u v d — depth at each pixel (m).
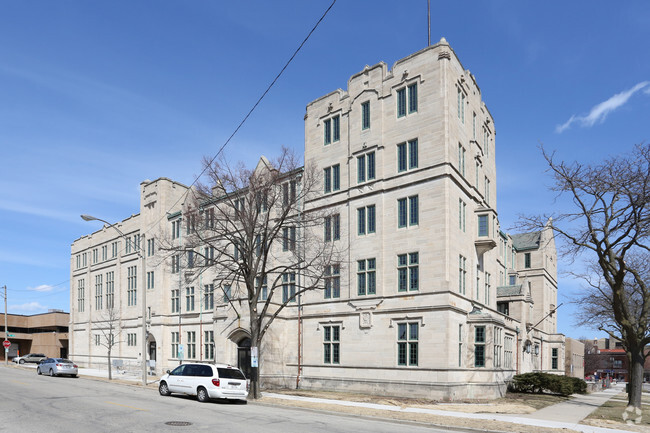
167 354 44.66
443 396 25.47
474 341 28.75
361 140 31.86
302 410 20.83
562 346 56.81
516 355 40.34
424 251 27.86
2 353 76.31
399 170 29.91
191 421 15.75
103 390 26.28
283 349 33.50
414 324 27.61
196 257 29.91
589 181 22.59
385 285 29.27
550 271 59.47
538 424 17.67
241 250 27.22
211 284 38.12
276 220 28.55
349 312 30.38
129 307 49.91
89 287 57.75
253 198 27.80
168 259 45.03
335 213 32.41
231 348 34.69
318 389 30.98
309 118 35.59
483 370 28.02
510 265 52.84
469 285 30.33
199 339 41.66
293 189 28.97
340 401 23.97
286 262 34.47
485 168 36.81
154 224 47.22
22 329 79.94
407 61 30.48
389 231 29.66
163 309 45.12
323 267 29.17
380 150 30.66
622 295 23.58
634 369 23.31
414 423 17.61
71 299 60.94
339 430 15.20
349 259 31.12
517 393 33.00
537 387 33.41
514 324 40.59
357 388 29.03
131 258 50.59
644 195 21.20
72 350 59.41
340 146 33.22
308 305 32.81
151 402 20.77
